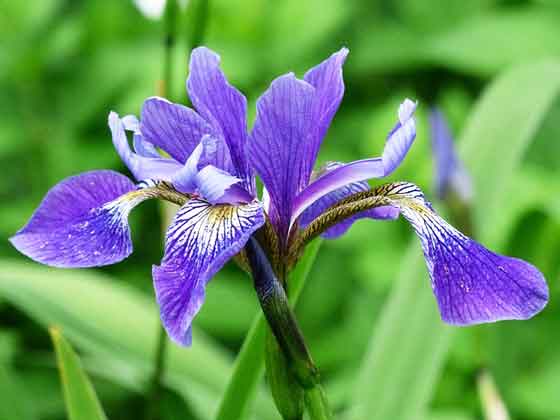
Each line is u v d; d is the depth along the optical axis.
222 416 0.32
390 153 0.29
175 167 0.30
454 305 0.28
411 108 0.29
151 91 0.48
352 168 0.30
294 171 0.29
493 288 0.28
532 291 0.28
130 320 0.40
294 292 0.33
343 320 0.47
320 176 0.30
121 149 0.29
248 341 0.32
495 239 0.43
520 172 0.45
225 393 0.32
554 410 0.41
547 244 0.43
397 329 0.36
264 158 0.29
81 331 0.39
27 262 0.48
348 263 0.48
